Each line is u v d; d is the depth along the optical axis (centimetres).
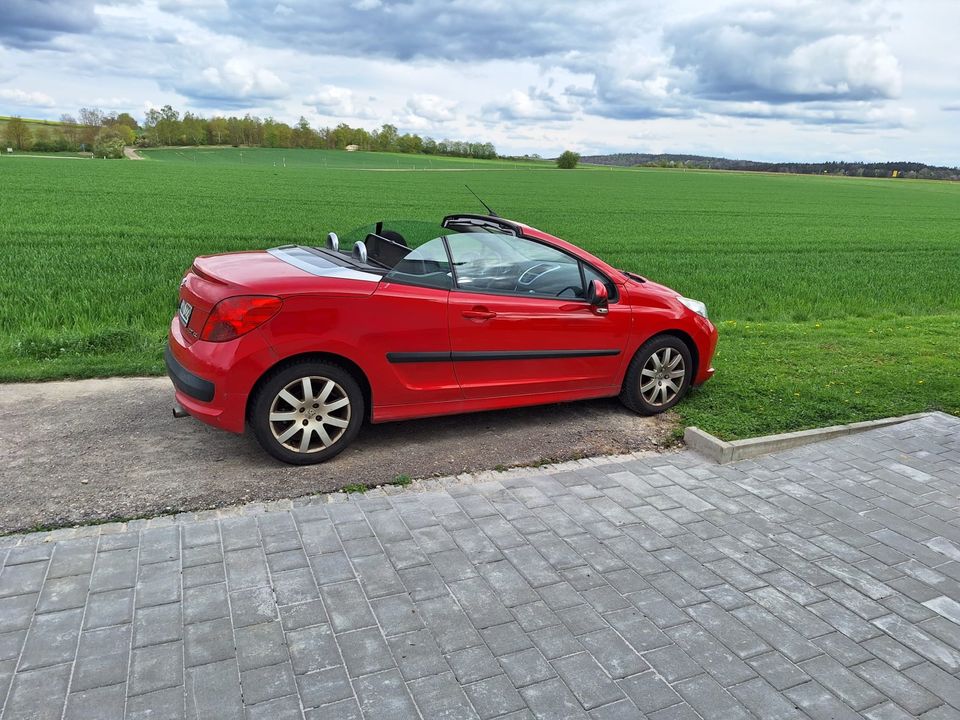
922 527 396
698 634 294
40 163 7481
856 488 444
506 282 503
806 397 603
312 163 10950
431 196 4856
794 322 1085
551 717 243
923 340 886
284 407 429
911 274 1748
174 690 246
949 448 514
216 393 409
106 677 251
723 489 438
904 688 267
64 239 1906
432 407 479
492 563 340
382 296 441
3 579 305
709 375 601
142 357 652
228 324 405
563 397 532
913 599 326
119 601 295
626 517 395
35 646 265
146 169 6912
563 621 298
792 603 319
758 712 251
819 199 6384
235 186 5006
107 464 423
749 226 3584
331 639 278
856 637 297
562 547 358
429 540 358
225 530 357
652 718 245
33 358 638
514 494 416
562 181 7950
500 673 264
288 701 244
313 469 433
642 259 2027
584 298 532
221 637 276
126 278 1099
